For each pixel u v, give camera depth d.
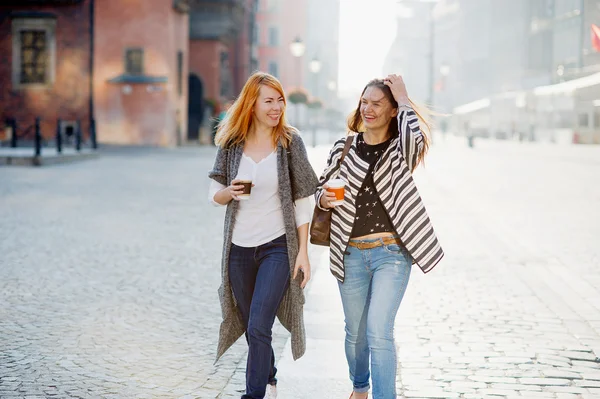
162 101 39.66
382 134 4.35
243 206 4.42
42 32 38.69
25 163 24.94
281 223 4.42
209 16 49.97
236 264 4.44
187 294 7.73
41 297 7.47
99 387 4.95
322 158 30.78
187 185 19.61
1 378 5.08
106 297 7.53
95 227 12.15
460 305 7.31
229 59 59.31
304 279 4.37
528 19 63.47
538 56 61.47
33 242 10.67
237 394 4.88
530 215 14.16
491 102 67.12
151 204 15.43
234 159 4.42
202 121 47.38
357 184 4.23
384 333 4.09
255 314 4.26
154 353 5.73
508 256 9.96
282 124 4.44
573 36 52.53
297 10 89.00
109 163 27.39
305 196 4.39
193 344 5.99
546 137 53.72
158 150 37.22
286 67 89.31
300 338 4.41
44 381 5.04
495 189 19.22
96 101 39.72
